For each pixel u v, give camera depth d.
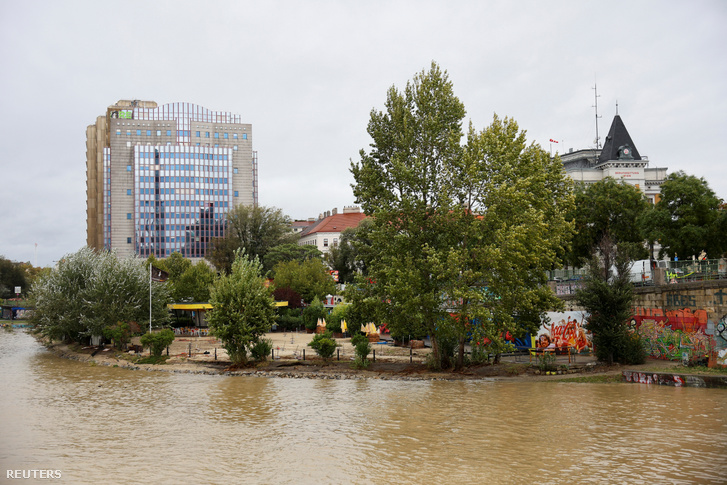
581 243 62.19
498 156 35.50
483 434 21.61
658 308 36.44
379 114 40.72
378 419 24.56
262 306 43.03
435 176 38.75
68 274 57.50
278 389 33.19
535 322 37.72
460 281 35.19
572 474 16.80
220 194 180.38
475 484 16.16
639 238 61.50
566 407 25.94
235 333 41.41
